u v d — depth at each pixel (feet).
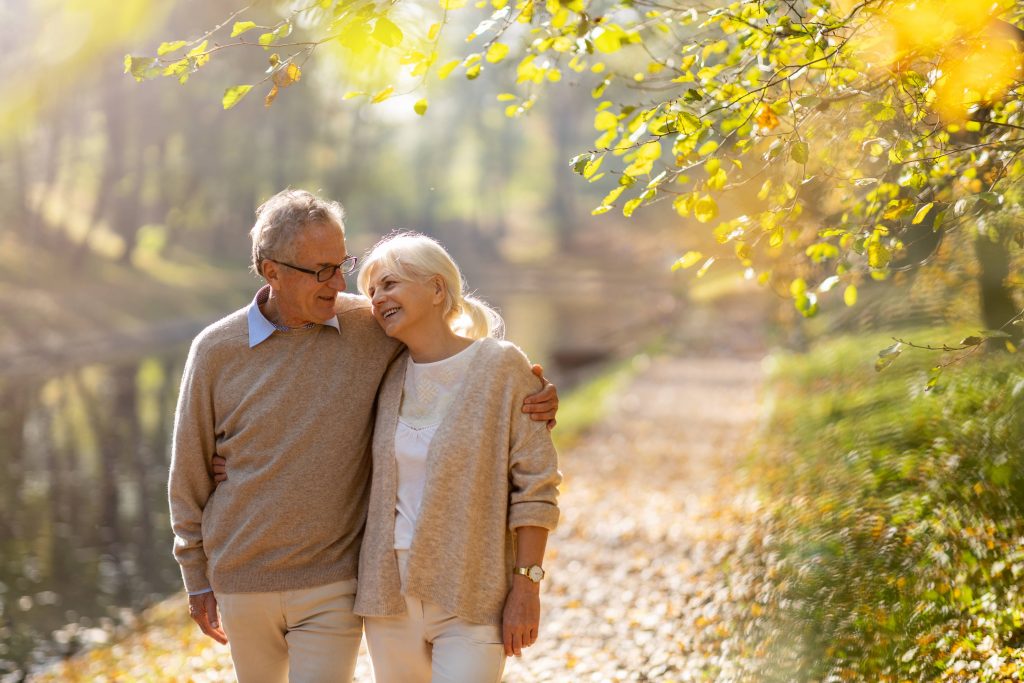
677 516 28.37
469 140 249.14
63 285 110.73
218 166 117.19
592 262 224.33
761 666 14.16
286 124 121.90
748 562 20.15
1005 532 13.50
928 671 12.35
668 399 55.52
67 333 100.42
